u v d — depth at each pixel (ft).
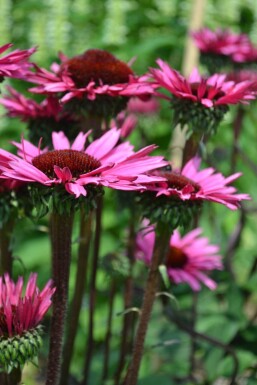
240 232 5.32
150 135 7.25
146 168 3.36
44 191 3.33
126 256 4.51
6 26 8.57
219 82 3.96
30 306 3.38
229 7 8.97
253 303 6.49
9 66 3.59
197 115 3.90
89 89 3.84
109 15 8.46
